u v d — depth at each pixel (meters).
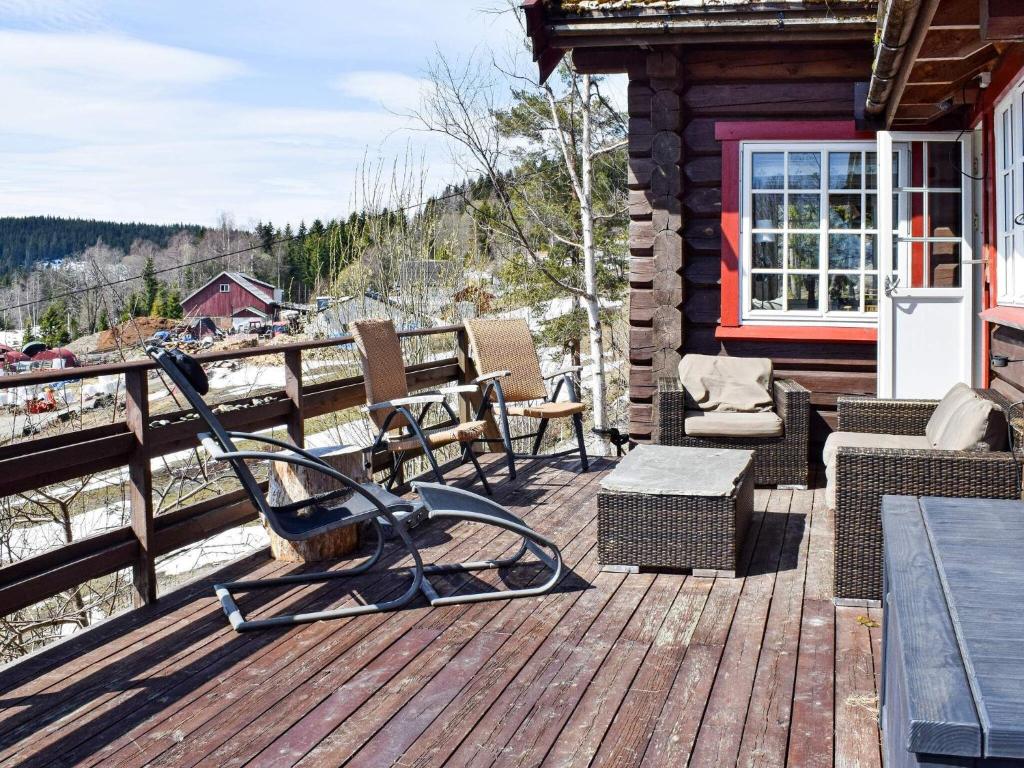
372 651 3.35
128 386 3.79
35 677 3.16
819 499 5.52
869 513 3.69
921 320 5.81
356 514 3.79
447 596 3.89
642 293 6.65
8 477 3.23
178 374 3.68
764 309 6.52
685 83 6.44
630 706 2.88
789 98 6.30
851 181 6.33
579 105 14.90
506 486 5.96
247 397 4.61
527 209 15.72
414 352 9.47
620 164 16.52
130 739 2.72
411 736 2.71
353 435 9.05
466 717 2.83
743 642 3.39
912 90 5.23
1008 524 1.87
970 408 4.03
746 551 4.51
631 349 6.71
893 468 3.65
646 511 4.16
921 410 5.16
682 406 5.78
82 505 6.68
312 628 3.58
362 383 5.78
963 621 1.33
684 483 4.22
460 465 6.68
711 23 5.71
